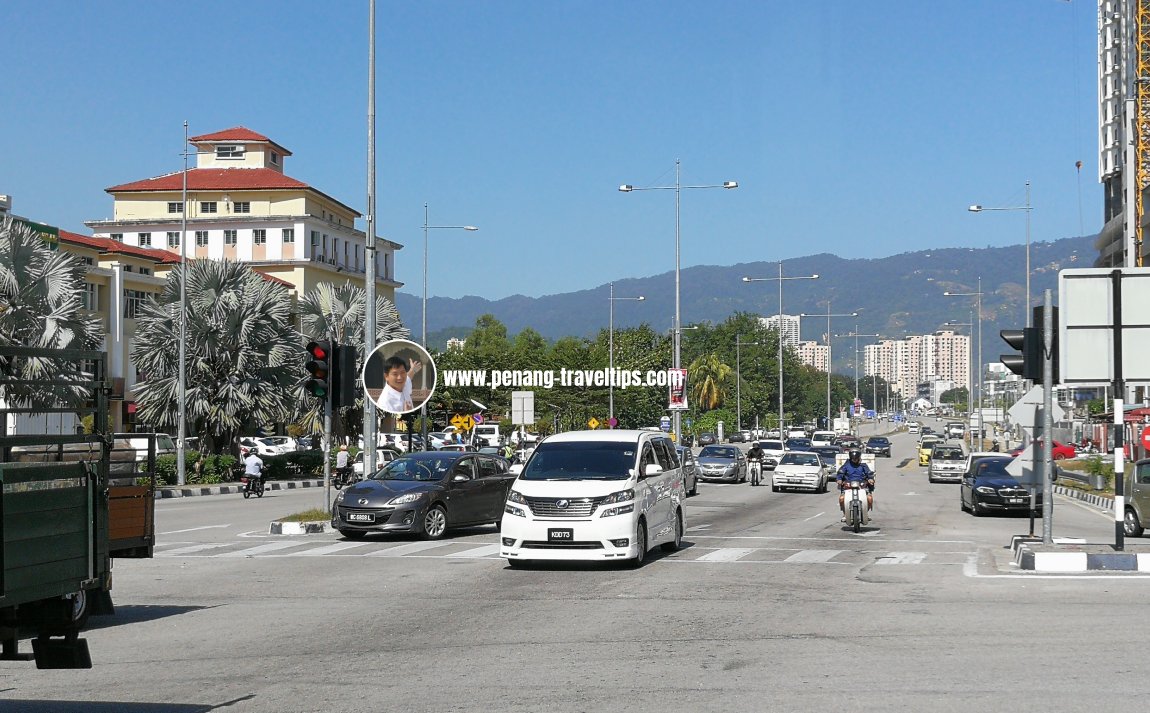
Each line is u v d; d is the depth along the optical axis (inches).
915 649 406.6
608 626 464.4
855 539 900.0
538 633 448.1
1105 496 1524.4
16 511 283.7
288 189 3489.2
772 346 6264.8
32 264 1325.0
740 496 1619.1
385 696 336.5
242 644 429.7
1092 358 692.7
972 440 3988.7
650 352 3548.2
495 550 793.6
